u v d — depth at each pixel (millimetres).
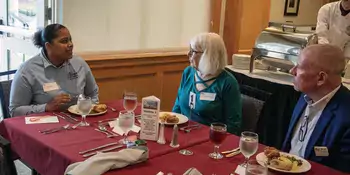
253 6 4352
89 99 1885
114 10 3223
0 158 1492
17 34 3275
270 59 3150
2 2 3467
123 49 3361
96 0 3086
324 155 1588
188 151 1582
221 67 2256
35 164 1654
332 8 3318
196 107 2299
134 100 1881
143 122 1689
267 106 2854
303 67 1672
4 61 3521
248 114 2344
